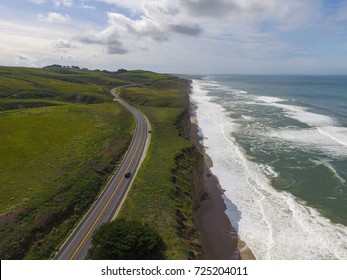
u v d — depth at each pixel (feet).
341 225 129.59
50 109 274.98
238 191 161.17
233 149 225.35
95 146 184.03
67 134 206.59
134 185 138.41
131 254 85.15
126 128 231.71
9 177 142.10
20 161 160.76
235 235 126.00
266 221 134.00
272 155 210.59
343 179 170.30
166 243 95.30
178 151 171.01
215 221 135.85
